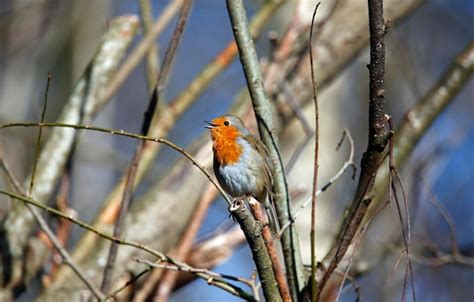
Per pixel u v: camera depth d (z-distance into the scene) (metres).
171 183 10.98
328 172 13.79
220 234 11.05
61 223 10.58
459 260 10.94
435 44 19.94
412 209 12.53
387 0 12.27
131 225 10.60
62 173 10.70
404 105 16.72
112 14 18.91
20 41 16.27
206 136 11.45
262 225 6.75
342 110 14.76
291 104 9.43
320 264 7.20
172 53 9.25
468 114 16.14
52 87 17.31
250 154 9.91
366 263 9.30
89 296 10.20
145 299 10.55
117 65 11.00
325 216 13.24
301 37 11.66
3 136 15.14
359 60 16.67
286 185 7.83
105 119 17.22
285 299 6.84
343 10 11.78
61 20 17.00
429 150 12.66
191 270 7.43
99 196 16.08
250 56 8.05
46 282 10.52
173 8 11.30
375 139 6.44
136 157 9.10
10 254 10.27
